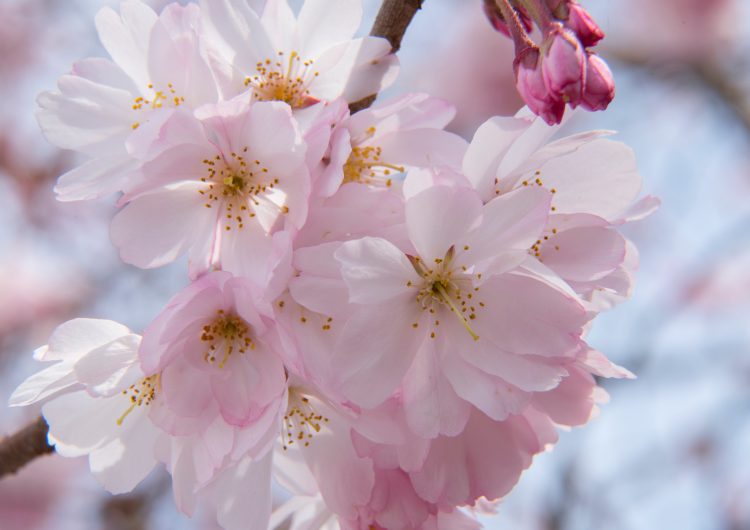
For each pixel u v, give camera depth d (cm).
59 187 28
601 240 29
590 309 28
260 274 27
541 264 28
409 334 28
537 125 28
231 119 28
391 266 28
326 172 27
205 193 28
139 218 28
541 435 30
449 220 28
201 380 28
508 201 28
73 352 28
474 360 28
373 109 28
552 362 28
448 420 28
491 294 29
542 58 27
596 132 28
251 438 27
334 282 27
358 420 28
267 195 28
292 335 27
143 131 27
